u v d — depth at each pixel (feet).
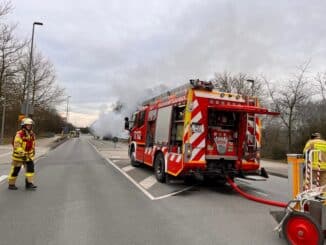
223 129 35.04
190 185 37.14
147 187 34.60
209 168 34.47
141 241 17.84
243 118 35.09
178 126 35.06
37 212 23.30
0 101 100.22
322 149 24.22
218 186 37.29
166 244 17.52
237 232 19.90
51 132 256.11
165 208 25.53
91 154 83.25
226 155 34.83
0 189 31.60
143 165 52.90
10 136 150.61
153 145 41.52
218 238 18.72
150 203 27.12
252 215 24.06
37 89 119.24
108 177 41.29
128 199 28.35
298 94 80.79
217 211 25.07
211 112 34.68
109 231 19.43
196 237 18.81
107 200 27.73
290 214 17.38
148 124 44.65
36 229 19.48
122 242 17.58
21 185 33.94
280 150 80.64
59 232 18.99
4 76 89.86
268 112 32.24
